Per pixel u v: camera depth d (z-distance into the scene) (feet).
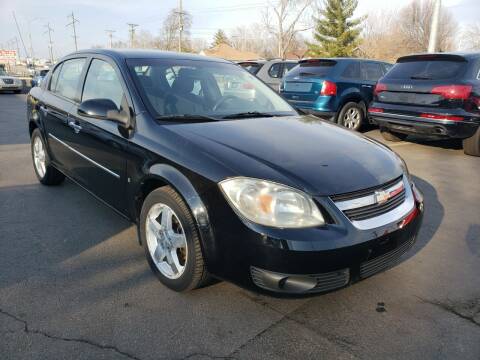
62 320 8.05
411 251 11.35
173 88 10.98
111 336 7.66
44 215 13.23
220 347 7.48
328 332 7.97
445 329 8.11
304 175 7.73
